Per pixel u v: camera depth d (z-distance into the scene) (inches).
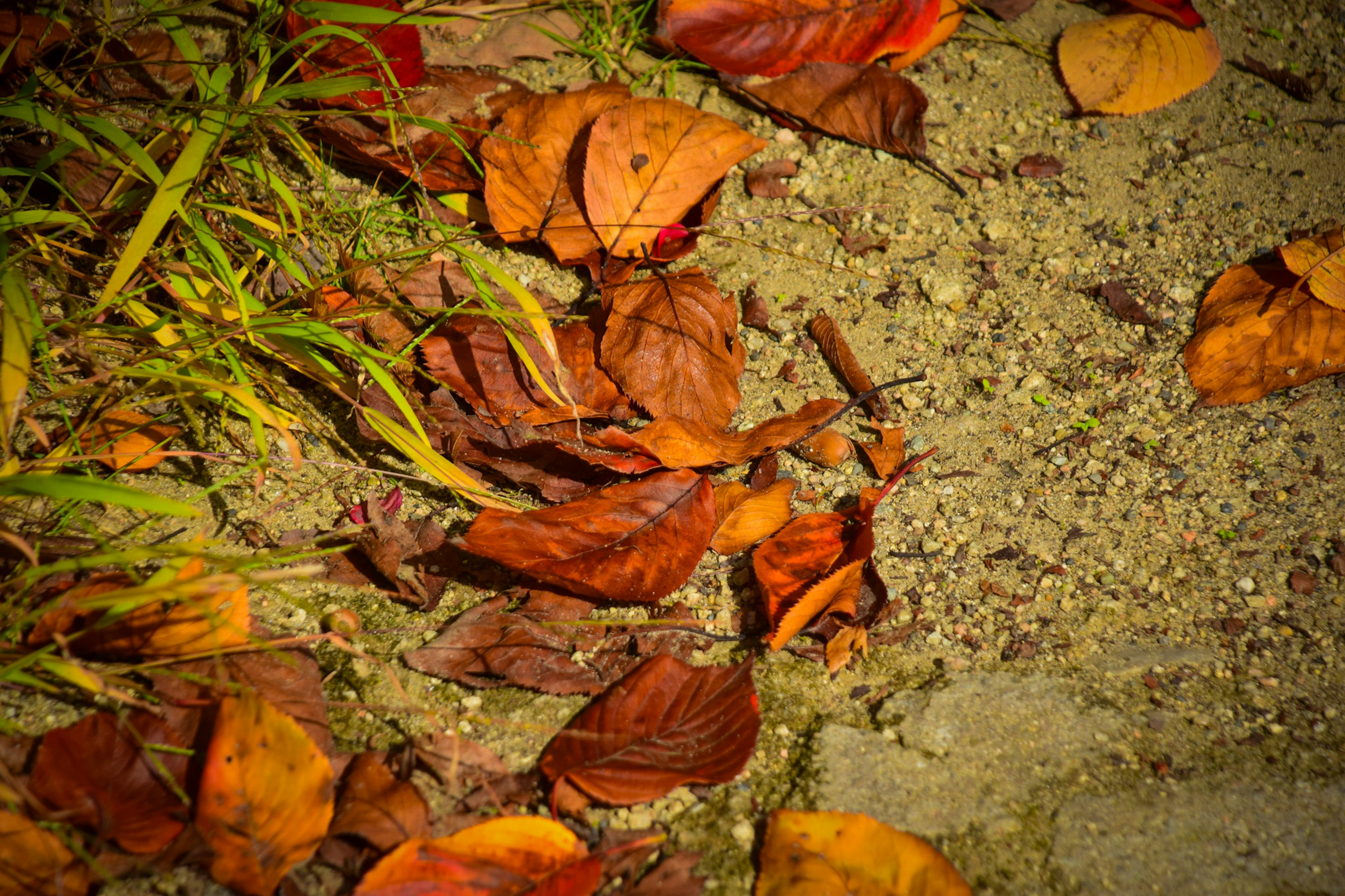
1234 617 29.3
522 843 26.6
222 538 29.3
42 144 31.3
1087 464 30.8
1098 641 29.1
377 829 26.6
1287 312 31.5
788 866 26.8
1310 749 28.0
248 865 26.2
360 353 29.4
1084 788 27.6
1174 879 26.8
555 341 30.0
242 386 29.5
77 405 30.0
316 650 28.5
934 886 26.5
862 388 31.3
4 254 28.6
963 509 30.4
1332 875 26.8
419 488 30.3
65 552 28.6
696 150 31.9
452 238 30.8
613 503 29.2
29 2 31.7
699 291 30.9
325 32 30.7
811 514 30.0
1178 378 31.6
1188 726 28.2
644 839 27.0
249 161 31.0
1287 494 30.4
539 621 28.7
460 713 28.2
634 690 28.0
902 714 28.4
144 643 27.6
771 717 28.4
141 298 30.3
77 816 26.4
